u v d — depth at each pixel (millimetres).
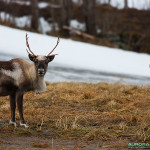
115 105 33750
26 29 116438
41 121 27953
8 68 25531
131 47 117438
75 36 116375
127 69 76000
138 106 34125
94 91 41250
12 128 25625
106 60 84375
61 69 65562
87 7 117125
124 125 26453
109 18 138125
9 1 142750
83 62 78562
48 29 126625
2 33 93188
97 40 113312
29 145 21500
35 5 118938
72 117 29453
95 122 27922
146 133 24266
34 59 25969
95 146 21531
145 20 138500
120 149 20938
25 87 26172
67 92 39969
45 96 37594
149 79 62969
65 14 119062
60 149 20625
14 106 26359
